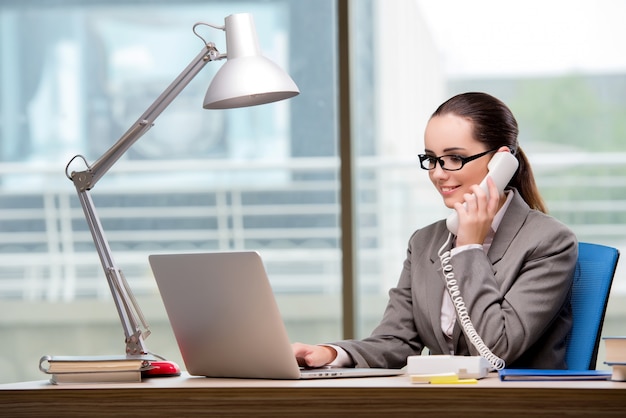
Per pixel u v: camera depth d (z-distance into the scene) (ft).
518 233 7.93
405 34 15.24
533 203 8.41
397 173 15.25
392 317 8.63
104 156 7.56
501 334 7.30
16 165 15.96
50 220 15.93
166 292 7.16
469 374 6.31
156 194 15.76
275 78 7.51
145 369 6.75
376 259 15.24
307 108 15.46
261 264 6.41
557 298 7.59
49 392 6.13
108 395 6.07
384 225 15.28
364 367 7.93
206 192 15.70
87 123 15.85
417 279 8.38
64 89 15.85
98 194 15.87
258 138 15.60
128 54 15.76
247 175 15.62
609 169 14.84
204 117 15.69
